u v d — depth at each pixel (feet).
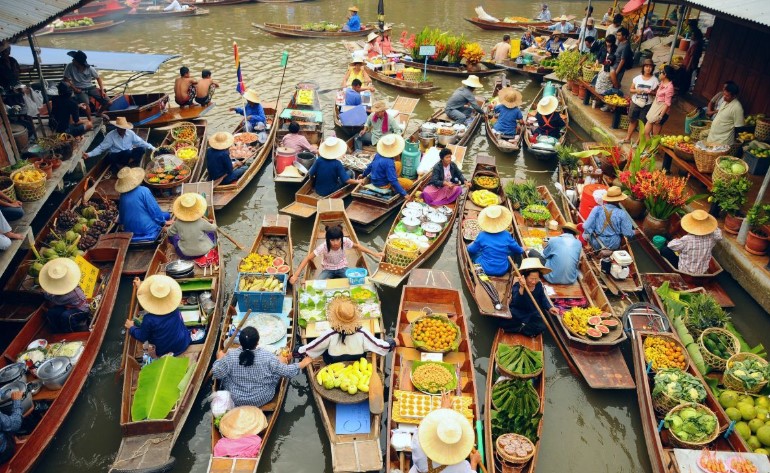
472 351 30.99
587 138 56.75
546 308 29.66
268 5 112.37
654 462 23.70
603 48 64.80
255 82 69.15
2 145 36.60
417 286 30.89
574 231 37.73
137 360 27.66
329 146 40.16
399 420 23.75
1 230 29.30
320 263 34.88
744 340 30.81
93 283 30.91
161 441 23.13
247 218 42.09
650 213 37.76
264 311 30.09
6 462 22.21
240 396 24.40
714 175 35.83
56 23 89.45
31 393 24.79
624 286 32.91
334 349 25.44
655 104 44.42
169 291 25.94
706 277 33.32
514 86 71.97
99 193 39.91
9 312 29.84
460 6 116.67
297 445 25.72
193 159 45.32
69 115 44.27
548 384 28.60
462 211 39.27
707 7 38.04
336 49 83.92
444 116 57.98
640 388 26.71
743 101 47.96
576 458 25.16
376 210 40.11
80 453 24.80
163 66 74.69
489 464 22.15
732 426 23.49
